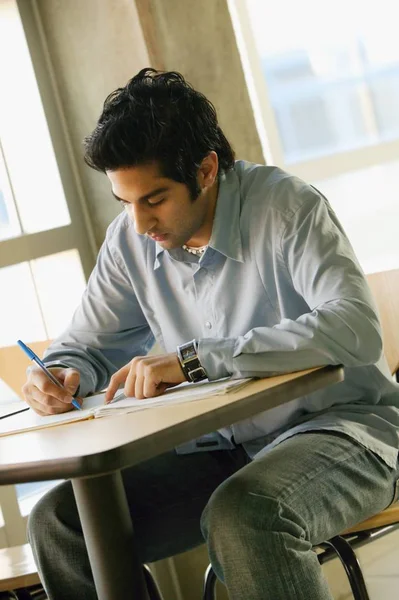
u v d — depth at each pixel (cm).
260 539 151
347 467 169
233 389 154
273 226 186
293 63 370
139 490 198
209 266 195
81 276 301
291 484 159
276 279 188
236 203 192
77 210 302
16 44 293
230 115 289
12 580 191
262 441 195
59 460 127
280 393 150
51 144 295
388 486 179
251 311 193
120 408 158
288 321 167
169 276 204
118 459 125
